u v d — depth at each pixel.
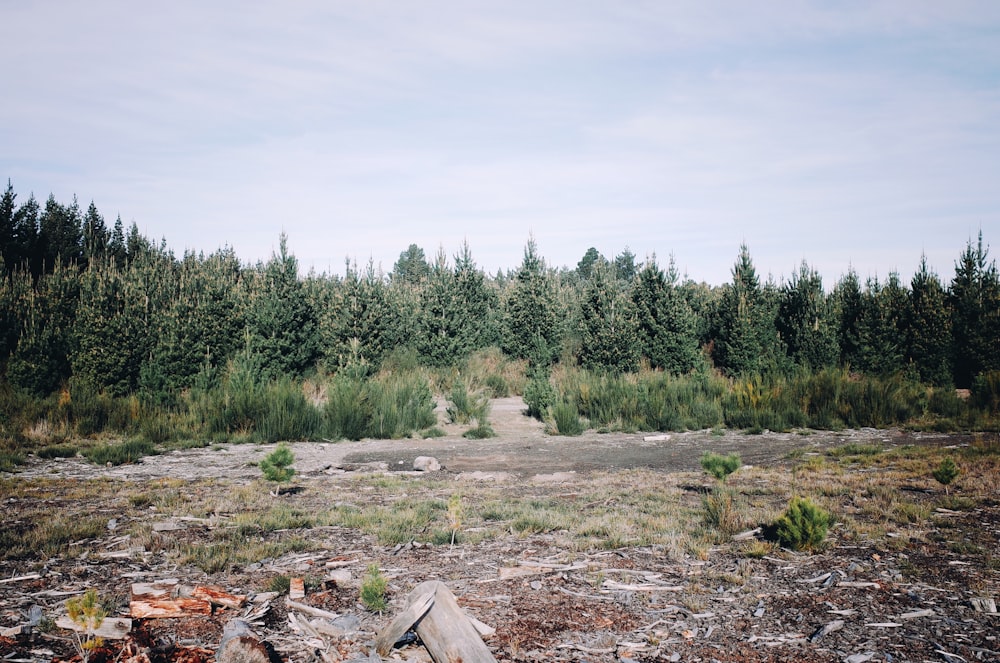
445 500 10.16
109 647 4.66
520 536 7.89
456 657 4.29
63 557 6.93
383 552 7.29
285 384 20.69
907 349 28.17
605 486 11.29
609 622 5.33
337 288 33.28
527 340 30.23
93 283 27.75
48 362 20.98
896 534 7.85
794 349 28.59
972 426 18.97
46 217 45.91
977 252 29.64
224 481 11.81
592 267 29.02
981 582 6.18
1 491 10.45
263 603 5.66
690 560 6.98
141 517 8.79
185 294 29.31
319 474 12.95
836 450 14.71
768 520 8.51
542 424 20.88
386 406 19.33
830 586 6.13
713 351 30.44
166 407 19.89
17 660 4.38
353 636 5.01
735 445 16.72
